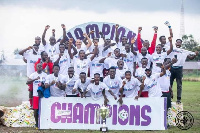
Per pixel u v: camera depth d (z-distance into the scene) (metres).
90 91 12.13
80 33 14.95
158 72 13.32
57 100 12.18
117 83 12.31
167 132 11.61
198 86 35.84
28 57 13.65
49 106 12.18
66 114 12.18
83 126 12.14
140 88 12.16
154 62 13.42
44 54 12.75
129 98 12.12
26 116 12.65
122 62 12.85
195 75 57.06
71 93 12.47
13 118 12.62
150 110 12.11
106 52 14.27
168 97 12.68
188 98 23.09
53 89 12.42
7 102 20.02
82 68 12.91
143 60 12.81
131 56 13.75
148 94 12.55
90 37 15.02
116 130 11.99
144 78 12.08
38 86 12.14
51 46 13.91
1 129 12.08
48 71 12.92
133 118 12.12
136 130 12.02
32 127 12.49
